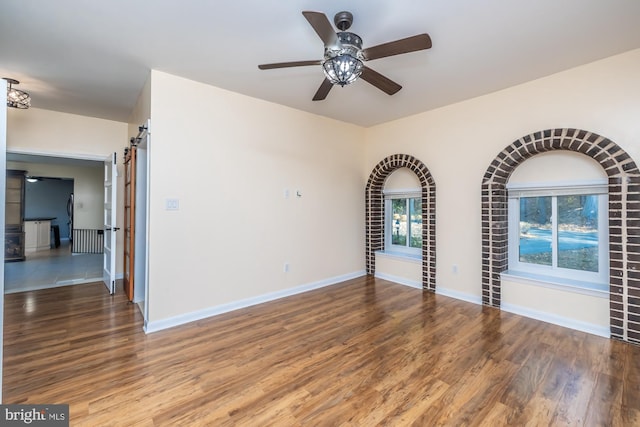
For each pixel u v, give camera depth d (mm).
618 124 2643
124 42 2410
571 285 2936
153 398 1895
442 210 4016
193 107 3131
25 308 3459
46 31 2250
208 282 3268
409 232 4820
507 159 3342
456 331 2867
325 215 4457
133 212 3645
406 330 2898
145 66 2814
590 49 2539
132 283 3656
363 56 1970
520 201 3521
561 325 2979
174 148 3016
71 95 3561
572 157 3020
